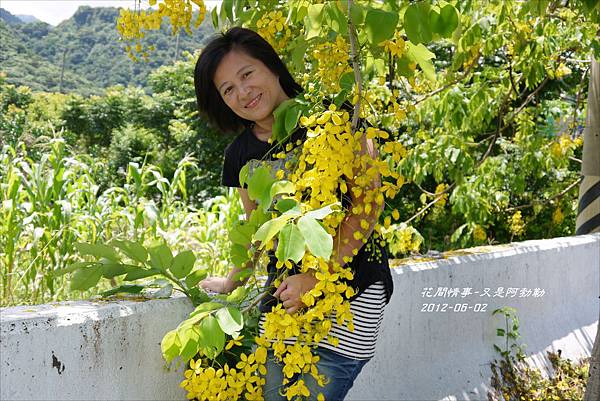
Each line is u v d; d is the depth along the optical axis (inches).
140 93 1075.9
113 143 959.6
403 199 421.1
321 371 89.7
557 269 190.1
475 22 167.8
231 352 94.5
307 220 68.4
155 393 93.0
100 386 84.2
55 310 83.3
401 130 241.8
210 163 720.3
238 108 94.0
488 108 222.4
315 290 76.5
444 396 145.2
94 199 171.3
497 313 166.6
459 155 214.8
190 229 196.9
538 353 177.9
